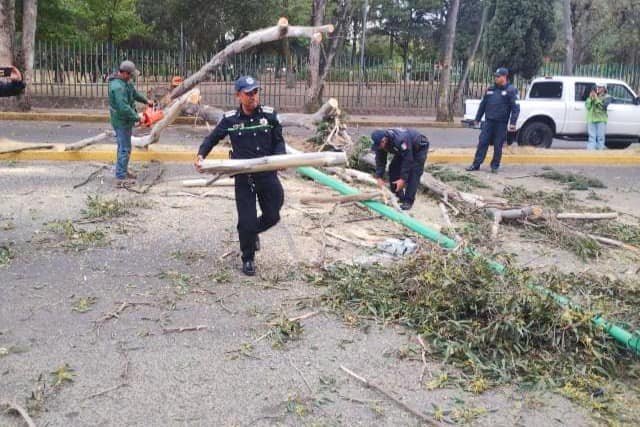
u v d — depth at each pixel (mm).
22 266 5934
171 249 6590
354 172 9766
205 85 25359
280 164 5520
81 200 8297
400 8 41594
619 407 4027
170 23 30203
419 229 6484
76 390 3924
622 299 5840
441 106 22562
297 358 4469
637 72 25672
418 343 4762
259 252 6617
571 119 15648
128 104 9203
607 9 32281
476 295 4980
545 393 4156
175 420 3662
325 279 5910
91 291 5445
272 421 3695
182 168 10695
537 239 7723
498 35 29750
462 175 10891
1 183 9023
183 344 4586
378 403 3949
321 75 22531
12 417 3623
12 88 6840
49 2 24062
